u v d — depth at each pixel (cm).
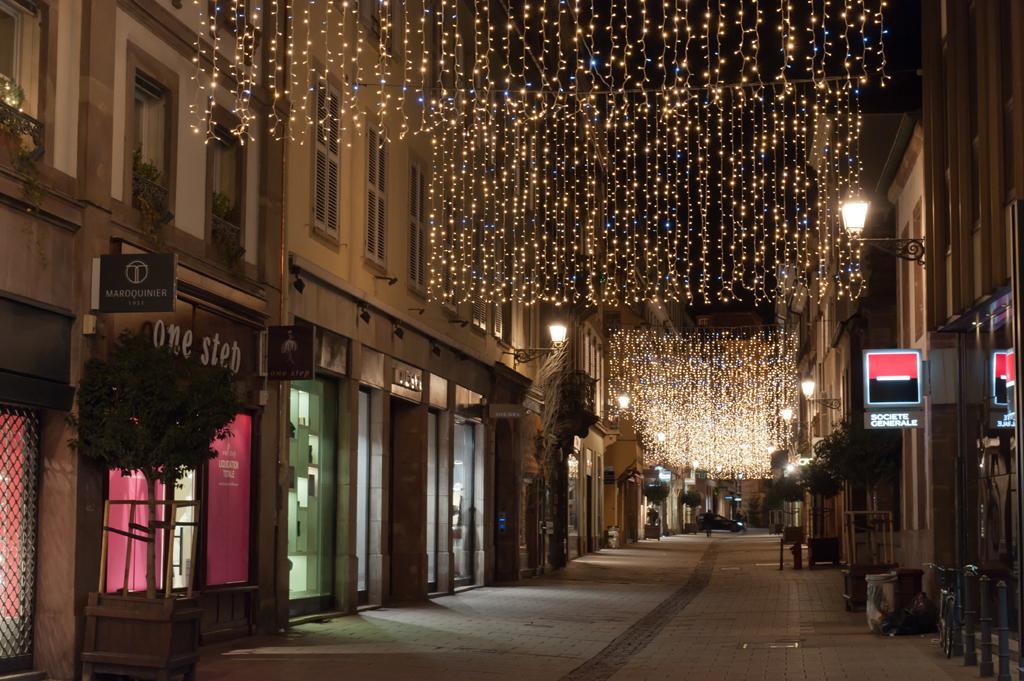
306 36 2088
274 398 1903
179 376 1385
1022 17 1527
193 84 1702
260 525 1847
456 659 1644
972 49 1880
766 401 7912
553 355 3978
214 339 1698
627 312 6988
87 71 1414
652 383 7388
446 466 2894
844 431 3369
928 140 2117
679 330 9206
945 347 2083
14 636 1316
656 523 8250
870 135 2803
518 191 3703
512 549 3462
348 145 2047
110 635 1288
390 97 2541
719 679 1471
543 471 3919
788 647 1822
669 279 3669
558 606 2606
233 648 1692
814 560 4172
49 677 1328
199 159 1712
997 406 1786
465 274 3128
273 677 1407
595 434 5703
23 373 1294
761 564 4503
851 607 2475
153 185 1563
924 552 2455
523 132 3800
